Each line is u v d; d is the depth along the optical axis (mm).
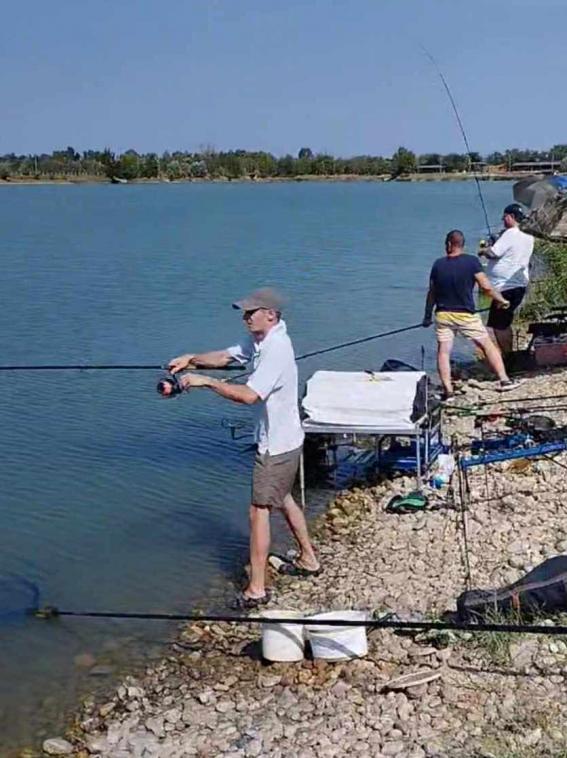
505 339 14930
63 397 15211
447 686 6562
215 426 13484
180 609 8297
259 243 43531
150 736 6473
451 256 13539
